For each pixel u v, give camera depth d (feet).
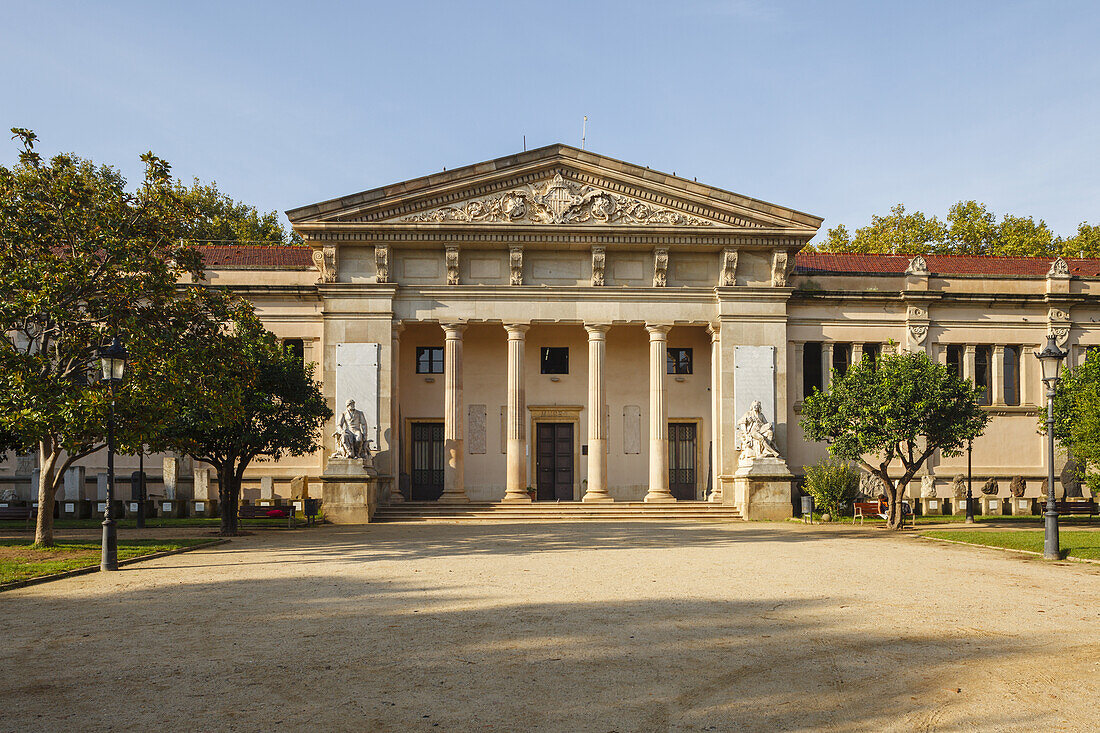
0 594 57.67
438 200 138.10
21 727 29.43
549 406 155.12
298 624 46.44
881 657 38.65
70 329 84.74
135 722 29.91
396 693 33.12
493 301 140.77
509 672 36.04
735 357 141.18
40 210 83.51
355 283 137.80
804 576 64.85
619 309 141.90
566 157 139.13
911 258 159.43
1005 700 32.30
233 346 93.50
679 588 58.75
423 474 153.58
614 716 30.32
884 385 109.40
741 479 135.74
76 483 134.10
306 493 134.92
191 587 60.39
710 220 140.36
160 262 85.76
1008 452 151.64
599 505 137.08
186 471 143.33
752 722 29.78
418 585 60.44
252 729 29.12
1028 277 154.51
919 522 124.36
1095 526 112.37
